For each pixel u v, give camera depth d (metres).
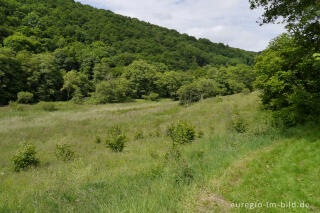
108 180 5.41
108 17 141.75
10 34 61.94
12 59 40.69
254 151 6.21
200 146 8.25
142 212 3.11
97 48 90.50
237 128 9.73
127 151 9.65
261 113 12.30
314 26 6.14
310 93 8.06
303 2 5.88
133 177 5.45
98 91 45.88
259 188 3.96
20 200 3.92
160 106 33.75
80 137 14.05
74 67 69.88
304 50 7.20
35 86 45.28
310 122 7.32
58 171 6.61
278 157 5.24
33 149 8.37
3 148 10.91
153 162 6.70
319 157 4.60
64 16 114.06
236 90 56.09
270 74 9.85
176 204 3.52
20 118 22.17
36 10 100.56
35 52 62.25
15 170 7.53
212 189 4.08
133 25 154.75
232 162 5.55
